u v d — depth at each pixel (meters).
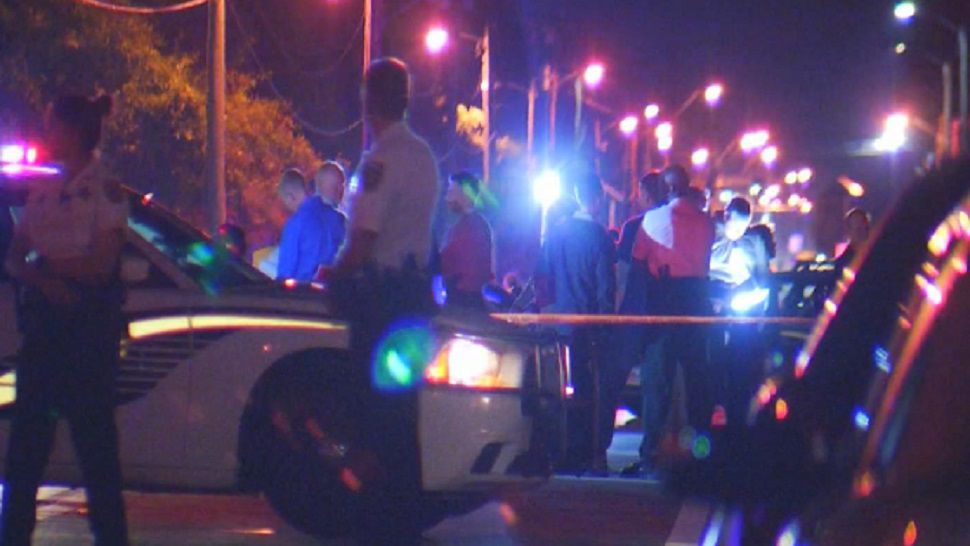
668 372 34.53
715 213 45.16
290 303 23.89
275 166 111.25
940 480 8.42
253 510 27.42
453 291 33.41
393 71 20.22
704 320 34.34
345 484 23.52
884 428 9.01
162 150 99.31
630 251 38.12
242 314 23.77
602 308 35.12
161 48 106.69
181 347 23.78
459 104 143.88
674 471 10.70
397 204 19.97
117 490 20.08
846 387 9.78
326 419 23.56
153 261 24.34
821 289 46.56
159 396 23.73
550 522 26.91
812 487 9.73
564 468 33.78
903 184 9.99
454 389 23.06
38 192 19.64
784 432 10.12
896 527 8.59
